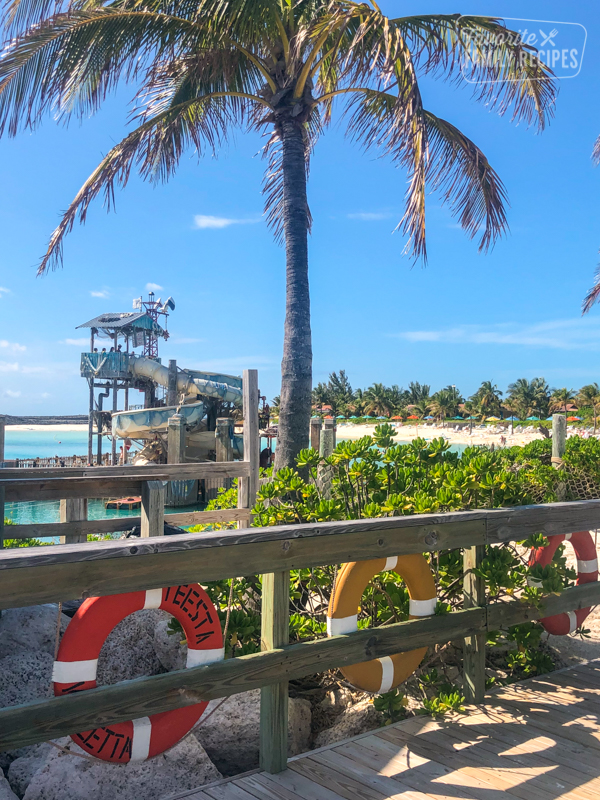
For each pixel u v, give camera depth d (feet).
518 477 13.67
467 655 11.04
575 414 279.28
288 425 21.30
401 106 18.22
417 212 19.12
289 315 22.20
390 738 9.70
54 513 76.79
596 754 9.16
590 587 12.59
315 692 12.96
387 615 12.61
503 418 331.16
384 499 14.07
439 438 15.31
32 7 20.25
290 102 23.07
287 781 8.36
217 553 7.77
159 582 7.27
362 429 305.12
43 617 13.51
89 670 7.23
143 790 9.16
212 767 9.75
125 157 23.00
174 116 24.26
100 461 100.07
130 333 103.71
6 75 19.79
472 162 24.62
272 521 13.38
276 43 22.90
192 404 85.15
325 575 13.66
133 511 74.84
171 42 21.67
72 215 23.70
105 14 20.21
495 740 9.59
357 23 22.62
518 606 11.44
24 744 6.48
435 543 10.14
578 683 11.93
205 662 8.04
